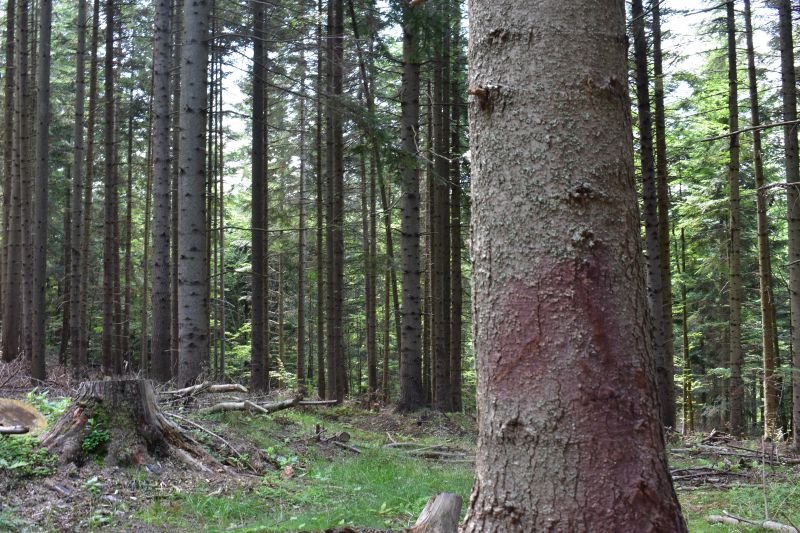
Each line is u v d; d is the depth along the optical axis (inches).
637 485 94.0
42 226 530.9
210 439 284.8
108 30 723.4
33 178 866.1
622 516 93.0
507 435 99.3
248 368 1359.5
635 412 96.6
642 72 536.1
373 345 839.7
